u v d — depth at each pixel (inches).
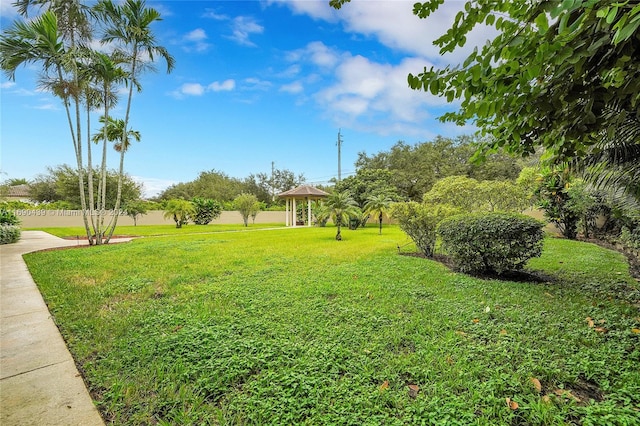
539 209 438.3
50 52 378.6
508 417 68.8
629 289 171.9
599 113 90.1
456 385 81.4
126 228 857.5
